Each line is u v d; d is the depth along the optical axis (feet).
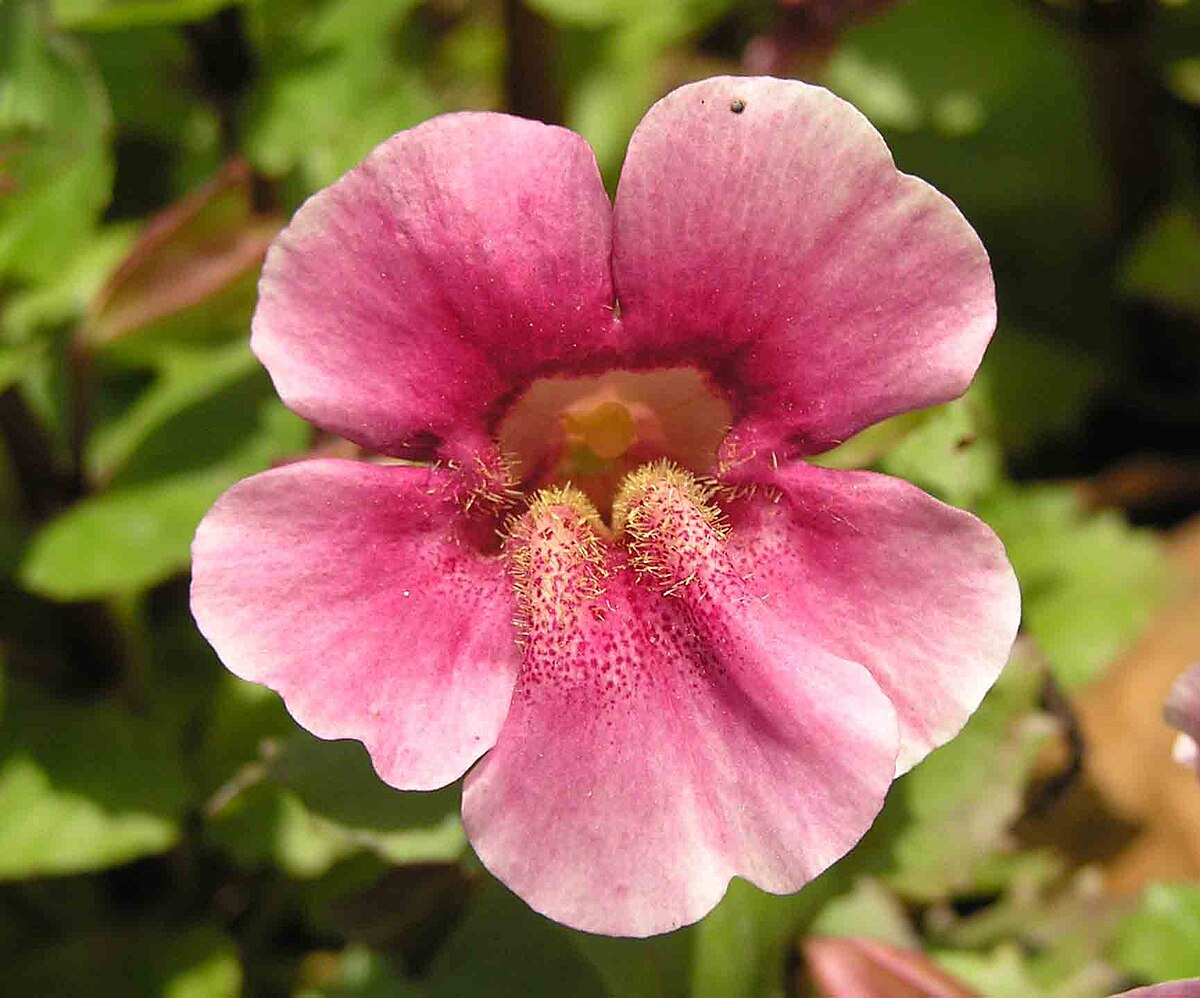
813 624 0.23
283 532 0.22
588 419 0.25
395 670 0.22
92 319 0.32
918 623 0.23
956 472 0.29
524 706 0.23
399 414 0.22
